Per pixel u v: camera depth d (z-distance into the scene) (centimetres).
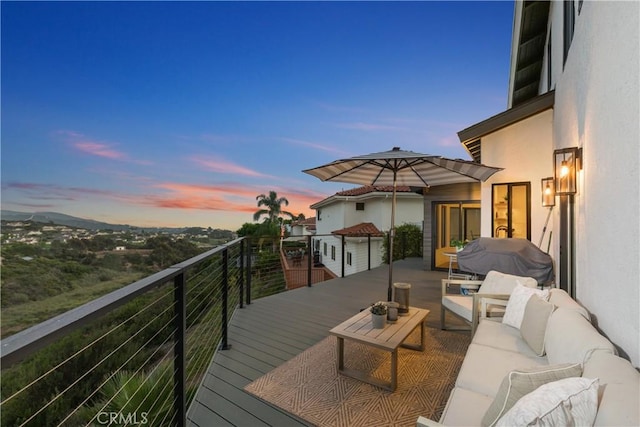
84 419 302
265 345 377
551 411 118
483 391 200
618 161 203
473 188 830
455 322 461
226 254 375
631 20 182
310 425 236
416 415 244
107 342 532
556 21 537
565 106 416
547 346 231
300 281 1398
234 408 256
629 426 108
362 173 499
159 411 242
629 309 185
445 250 888
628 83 187
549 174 573
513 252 450
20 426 99
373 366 321
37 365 446
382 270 909
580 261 321
